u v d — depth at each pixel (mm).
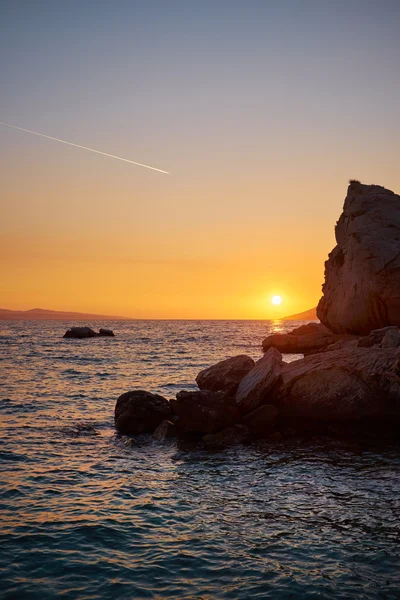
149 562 9859
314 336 65188
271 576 9312
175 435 20406
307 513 12383
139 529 11383
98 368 46094
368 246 56312
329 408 21359
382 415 20875
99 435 20594
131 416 21250
